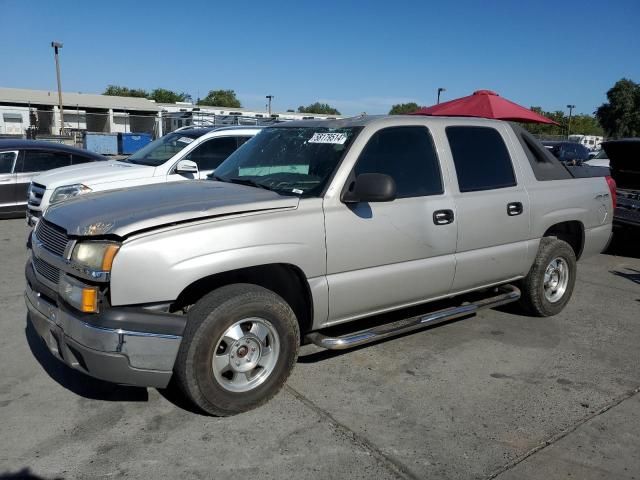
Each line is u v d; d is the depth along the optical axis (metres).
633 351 4.88
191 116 29.03
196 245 3.33
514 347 4.89
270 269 3.81
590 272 7.75
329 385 4.07
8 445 3.25
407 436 3.45
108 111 51.72
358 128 4.19
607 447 3.39
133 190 4.10
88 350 3.18
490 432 3.52
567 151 16.98
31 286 3.79
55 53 36.88
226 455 3.20
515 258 5.06
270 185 4.14
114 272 3.15
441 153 4.55
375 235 4.03
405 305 4.40
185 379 3.36
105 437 3.35
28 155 10.34
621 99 44.22
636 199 8.37
